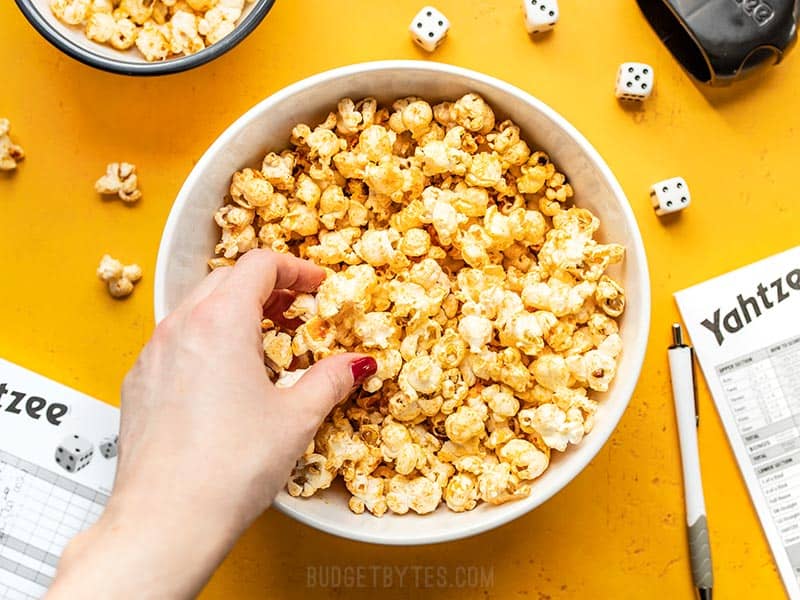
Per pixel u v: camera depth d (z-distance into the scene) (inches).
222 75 19.2
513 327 16.5
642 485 19.1
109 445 19.1
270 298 17.1
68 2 18.1
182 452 13.5
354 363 15.4
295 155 17.9
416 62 16.8
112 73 18.0
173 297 17.1
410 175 17.3
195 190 16.9
